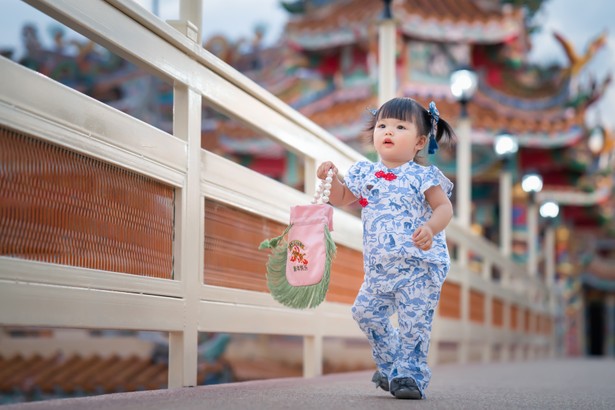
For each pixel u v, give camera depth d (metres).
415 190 4.15
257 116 5.34
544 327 20.92
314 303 3.97
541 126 20.19
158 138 4.21
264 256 5.53
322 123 18.36
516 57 20.28
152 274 4.18
